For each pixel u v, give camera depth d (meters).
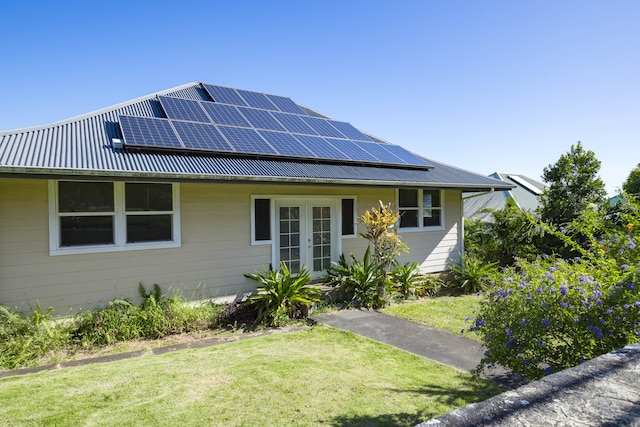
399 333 6.12
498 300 3.74
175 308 6.42
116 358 5.24
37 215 5.93
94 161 5.74
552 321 3.25
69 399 3.77
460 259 11.49
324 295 7.96
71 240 6.20
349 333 6.11
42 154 5.62
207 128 8.01
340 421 3.37
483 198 19.88
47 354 5.35
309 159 8.27
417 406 3.65
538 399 1.33
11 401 3.72
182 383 4.16
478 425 1.16
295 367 4.64
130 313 6.16
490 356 3.59
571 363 3.15
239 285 7.77
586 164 12.59
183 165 6.41
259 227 8.05
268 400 3.77
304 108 12.83
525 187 20.88
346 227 9.45
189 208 7.21
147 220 6.85
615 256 3.62
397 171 9.42
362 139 10.90
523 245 11.52
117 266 6.53
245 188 7.86
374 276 8.24
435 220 11.17
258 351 5.32
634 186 9.09
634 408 1.25
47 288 5.99
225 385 4.11
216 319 6.66
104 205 6.44
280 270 8.09
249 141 8.03
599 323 3.09
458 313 7.35
